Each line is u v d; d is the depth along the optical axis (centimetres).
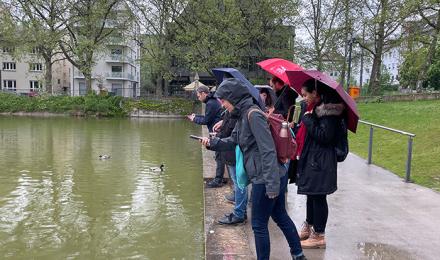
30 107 3550
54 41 3594
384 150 1142
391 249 443
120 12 3828
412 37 2592
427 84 3588
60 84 6694
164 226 772
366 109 2022
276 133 356
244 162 358
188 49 3700
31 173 1195
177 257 638
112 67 6159
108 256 639
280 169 367
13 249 662
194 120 710
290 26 3622
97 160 1412
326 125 389
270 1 3378
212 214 571
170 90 5178
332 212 571
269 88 522
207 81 4866
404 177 807
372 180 775
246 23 3547
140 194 988
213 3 3428
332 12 3366
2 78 6150
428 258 421
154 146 1775
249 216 559
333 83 395
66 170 1243
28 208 870
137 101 3619
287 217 388
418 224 526
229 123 493
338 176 809
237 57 3616
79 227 763
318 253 429
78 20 3675
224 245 457
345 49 3170
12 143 1795
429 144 1084
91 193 991
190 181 1123
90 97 3588
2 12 3603
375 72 3088
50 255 643
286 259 409
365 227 512
